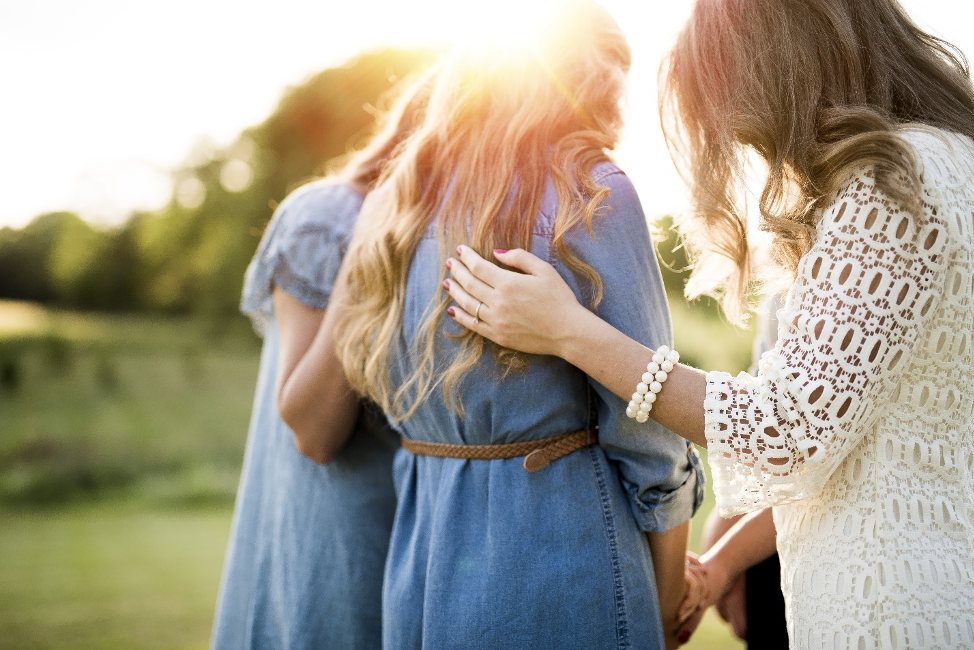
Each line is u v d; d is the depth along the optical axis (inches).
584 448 53.6
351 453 67.4
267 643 69.1
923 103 49.1
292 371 65.5
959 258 44.3
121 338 919.0
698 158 51.5
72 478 466.6
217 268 1038.4
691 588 62.2
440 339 53.1
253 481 73.3
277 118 943.0
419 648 52.9
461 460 54.0
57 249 1212.5
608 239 51.1
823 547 47.2
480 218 52.4
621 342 48.3
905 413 45.5
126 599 225.5
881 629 44.5
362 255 57.5
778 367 44.6
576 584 50.4
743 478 46.4
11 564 276.8
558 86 54.7
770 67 48.1
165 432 581.9
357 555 66.4
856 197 44.3
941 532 45.3
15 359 729.0
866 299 43.2
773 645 70.0
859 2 49.6
